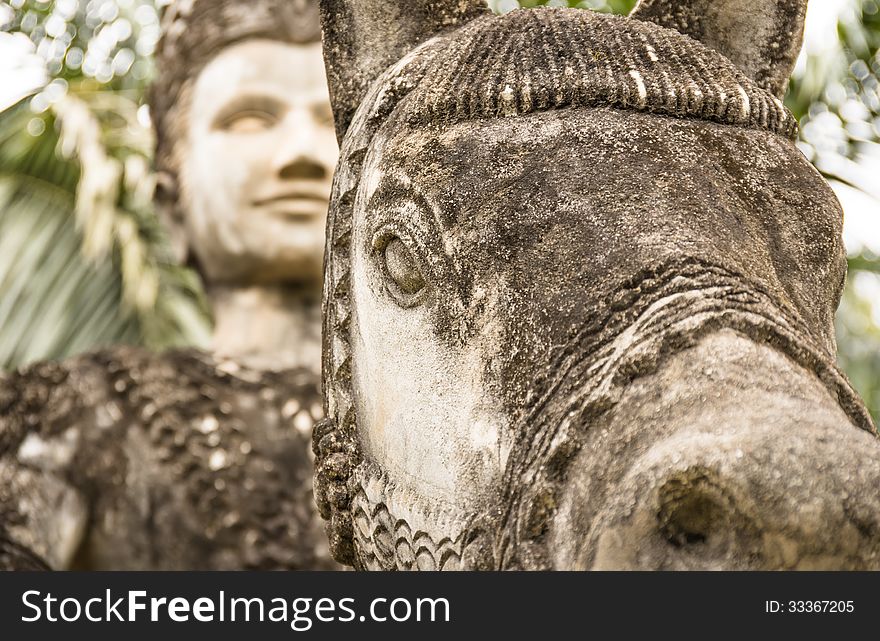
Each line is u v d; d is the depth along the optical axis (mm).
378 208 1861
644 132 1792
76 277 4859
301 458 3520
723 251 1687
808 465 1431
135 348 3613
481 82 1847
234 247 3662
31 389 3549
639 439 1545
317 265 3678
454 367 1745
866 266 4754
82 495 3471
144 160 4883
